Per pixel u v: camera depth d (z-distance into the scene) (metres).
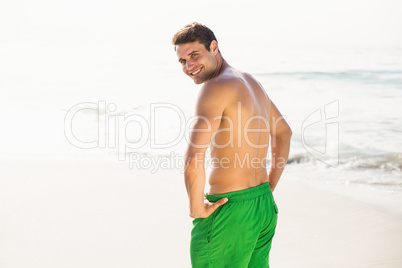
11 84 14.44
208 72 2.04
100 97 12.05
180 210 4.24
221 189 1.94
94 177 5.30
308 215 4.28
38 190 4.77
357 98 11.70
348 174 5.79
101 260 3.21
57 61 21.36
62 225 3.82
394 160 6.35
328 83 14.70
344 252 3.42
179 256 3.29
